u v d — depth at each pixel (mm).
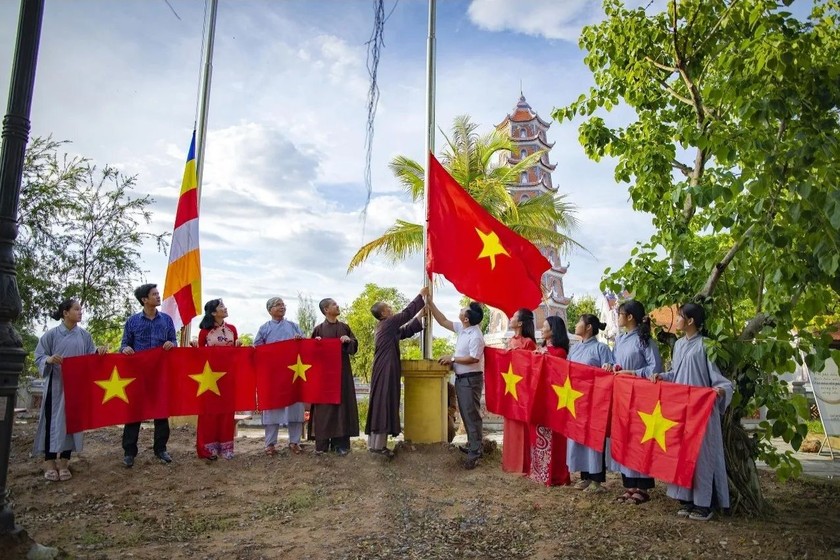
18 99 4859
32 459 7758
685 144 6895
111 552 4871
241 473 7234
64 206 13047
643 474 6008
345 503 6227
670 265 6902
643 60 7555
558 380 7004
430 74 9094
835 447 11906
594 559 4758
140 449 8352
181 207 10414
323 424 8016
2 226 4734
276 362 8078
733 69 5961
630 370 6434
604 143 8125
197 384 7738
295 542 5113
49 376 6914
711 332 5910
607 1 7836
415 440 8523
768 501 6559
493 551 4926
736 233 6098
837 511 6391
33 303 12914
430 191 8789
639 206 7477
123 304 13625
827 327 5922
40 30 5008
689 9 7047
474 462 7762
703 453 5633
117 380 7238
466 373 7820
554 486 6965
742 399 6250
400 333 8227
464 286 8453
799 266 5488
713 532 5355
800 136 5391
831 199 4910
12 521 4637
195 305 10180
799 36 5828
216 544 5078
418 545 5039
